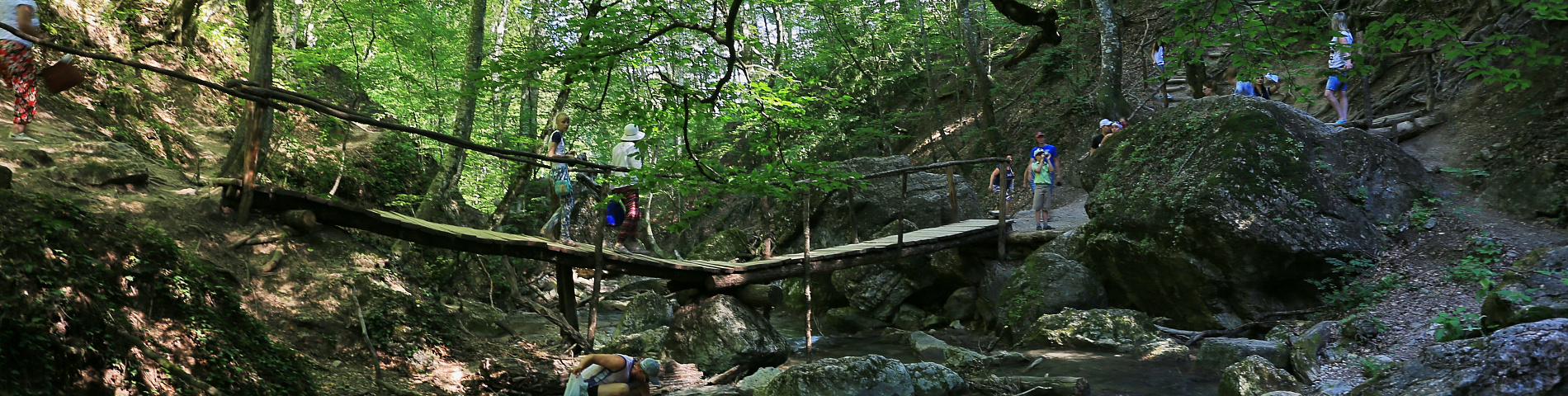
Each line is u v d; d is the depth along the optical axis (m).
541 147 11.49
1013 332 10.59
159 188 7.88
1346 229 9.48
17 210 4.89
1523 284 7.04
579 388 5.90
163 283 5.40
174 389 4.77
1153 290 10.45
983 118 21.84
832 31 21.08
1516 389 4.54
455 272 10.27
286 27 17.34
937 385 6.75
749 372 8.29
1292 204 9.47
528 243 7.68
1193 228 9.73
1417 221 9.76
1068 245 12.11
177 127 10.28
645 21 4.90
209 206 7.68
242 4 14.66
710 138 12.73
